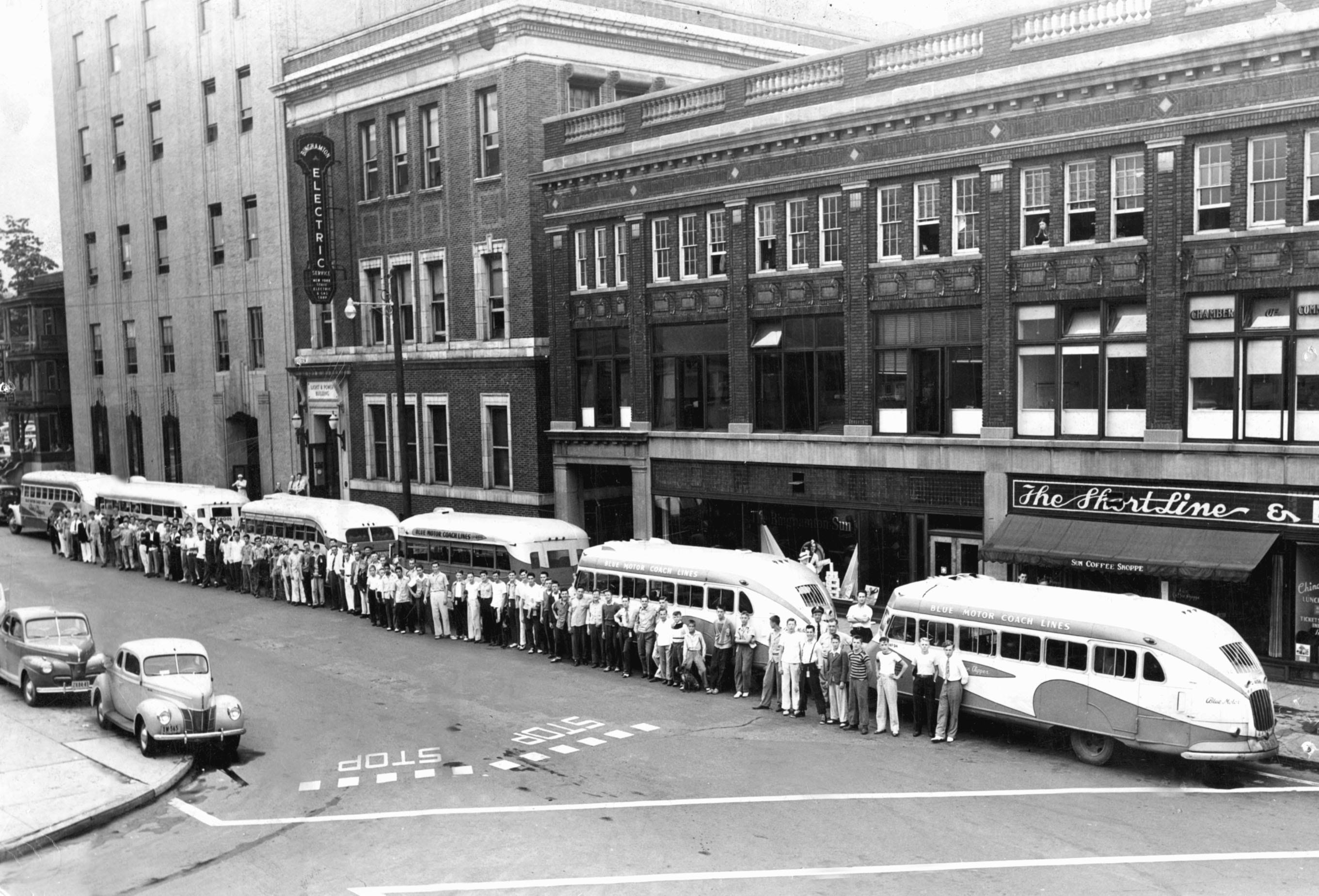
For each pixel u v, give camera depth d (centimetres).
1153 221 2472
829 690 2228
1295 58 2264
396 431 4416
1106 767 1948
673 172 3372
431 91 4131
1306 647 2352
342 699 2469
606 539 3888
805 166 3056
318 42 4647
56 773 1978
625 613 2642
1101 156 2555
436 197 4159
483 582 3041
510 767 1978
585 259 3669
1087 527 2572
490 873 1480
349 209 4506
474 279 4034
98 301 3769
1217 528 2411
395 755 2067
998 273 2711
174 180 3953
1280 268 2333
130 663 2172
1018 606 2069
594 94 4019
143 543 4088
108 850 1645
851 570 2992
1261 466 2347
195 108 4059
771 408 3225
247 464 4559
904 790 1809
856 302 2981
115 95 3584
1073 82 2544
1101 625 1950
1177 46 2386
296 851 1605
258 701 2472
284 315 4712
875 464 2972
